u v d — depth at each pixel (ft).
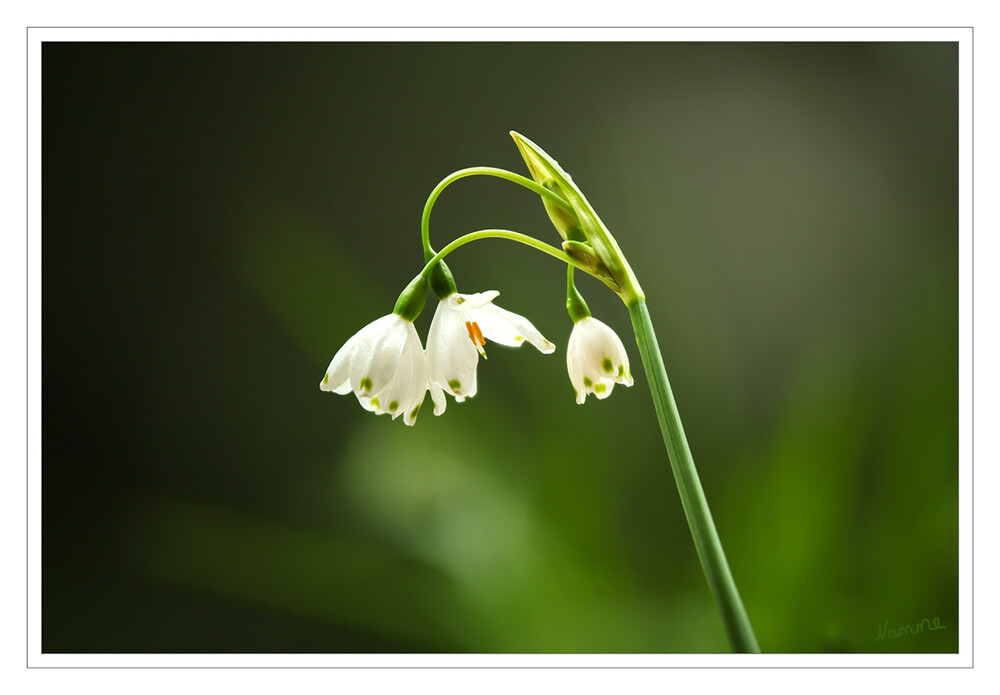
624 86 3.00
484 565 2.21
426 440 2.48
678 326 2.81
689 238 2.90
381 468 2.49
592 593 2.18
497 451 2.43
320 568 2.72
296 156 3.00
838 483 2.15
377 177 3.00
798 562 2.07
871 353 2.88
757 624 2.06
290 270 2.92
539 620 2.12
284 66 3.02
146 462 2.96
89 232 2.97
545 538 2.24
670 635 2.28
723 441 2.69
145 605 2.88
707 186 2.96
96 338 2.97
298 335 2.89
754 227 2.95
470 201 2.97
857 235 2.96
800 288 2.93
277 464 2.97
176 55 3.00
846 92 3.00
